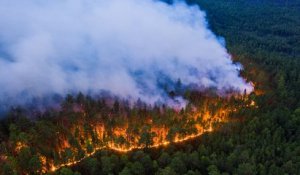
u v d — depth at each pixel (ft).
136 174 465.47
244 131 533.96
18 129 544.62
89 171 478.18
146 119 586.45
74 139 509.76
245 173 446.60
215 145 508.12
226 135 536.42
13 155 506.48
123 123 561.84
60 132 544.21
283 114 570.46
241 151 481.05
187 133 544.62
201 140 535.19
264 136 522.06
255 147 497.46
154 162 472.03
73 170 483.92
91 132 530.68
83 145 529.04
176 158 461.78
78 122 573.33
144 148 525.34
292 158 477.77
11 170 468.34
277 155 496.23
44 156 498.28
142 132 524.93
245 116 582.35
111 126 561.43
